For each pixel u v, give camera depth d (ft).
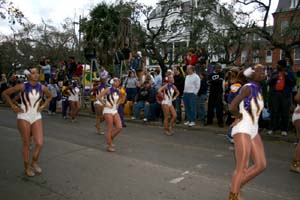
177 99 36.76
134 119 40.55
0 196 15.55
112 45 74.43
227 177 18.15
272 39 45.85
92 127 36.65
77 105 41.73
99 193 15.79
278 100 28.68
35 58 121.49
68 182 17.44
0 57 117.08
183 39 68.49
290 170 19.61
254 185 16.96
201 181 17.48
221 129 32.45
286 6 80.53
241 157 13.60
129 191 16.02
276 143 27.37
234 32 51.06
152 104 38.63
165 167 20.15
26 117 18.19
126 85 44.24
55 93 49.78
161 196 15.35
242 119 13.85
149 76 40.70
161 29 65.36
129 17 65.87
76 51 110.73
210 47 58.85
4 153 23.91
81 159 22.17
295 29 43.60
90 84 53.88
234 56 60.85
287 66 28.99
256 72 13.92
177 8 67.10
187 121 35.63
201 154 23.54
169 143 27.50
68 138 29.68
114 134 24.63
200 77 37.86
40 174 18.86
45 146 26.11
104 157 22.70
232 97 26.68
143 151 24.52
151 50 66.44
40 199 15.14
